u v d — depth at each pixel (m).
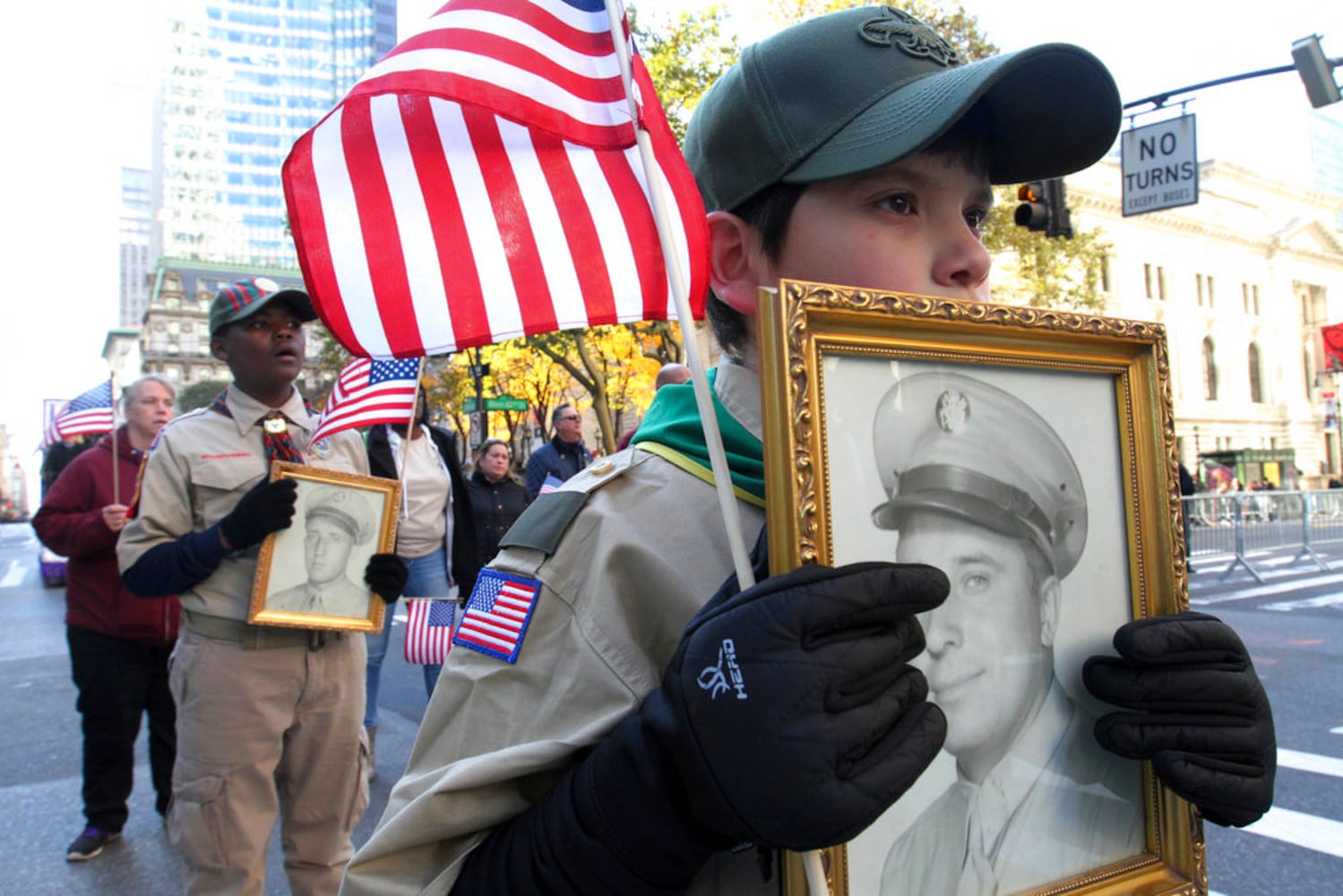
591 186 0.93
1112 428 0.85
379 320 0.90
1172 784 0.76
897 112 0.80
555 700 0.76
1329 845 3.32
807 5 12.15
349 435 2.76
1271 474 31.88
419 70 0.84
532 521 0.85
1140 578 0.83
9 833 3.69
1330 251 43.19
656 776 0.64
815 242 0.85
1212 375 37.19
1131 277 33.81
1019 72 0.85
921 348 0.72
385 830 0.74
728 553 0.80
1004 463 0.77
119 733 3.52
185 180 93.00
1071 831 0.77
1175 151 10.16
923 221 0.86
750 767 0.58
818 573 0.61
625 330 14.37
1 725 5.46
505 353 15.43
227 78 95.25
